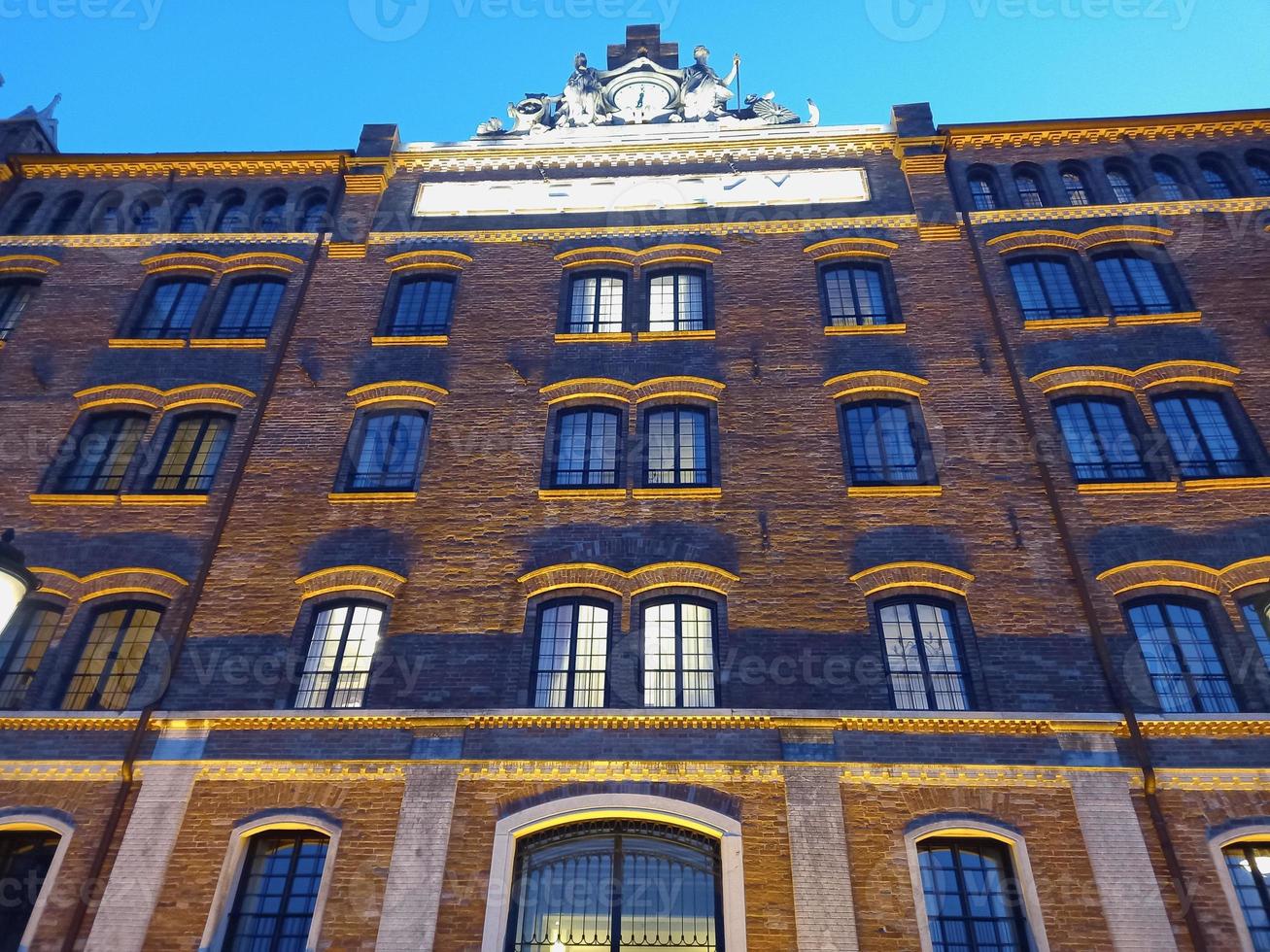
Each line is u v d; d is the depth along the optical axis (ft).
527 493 52.34
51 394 58.75
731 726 42.73
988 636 45.70
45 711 44.37
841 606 47.01
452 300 63.00
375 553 50.34
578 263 64.59
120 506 53.01
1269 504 48.88
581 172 71.05
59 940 38.32
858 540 49.34
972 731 42.11
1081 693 43.57
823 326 59.47
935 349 57.62
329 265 65.72
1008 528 49.34
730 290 61.93
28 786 42.45
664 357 58.39
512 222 67.92
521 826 40.55
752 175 69.56
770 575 48.24
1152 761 40.91
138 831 40.86
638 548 49.62
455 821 40.78
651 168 70.85
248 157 72.43
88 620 48.78
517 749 42.55
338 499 52.47
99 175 73.15
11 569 23.53
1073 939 36.83
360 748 42.91
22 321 63.10
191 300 64.90
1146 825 39.45
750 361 57.77
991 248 62.75
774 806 40.65
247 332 62.44
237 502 52.80
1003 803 40.29
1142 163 67.56
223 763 42.65
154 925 38.50
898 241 63.98
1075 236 62.64
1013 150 69.10
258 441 55.67
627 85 78.38
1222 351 55.93
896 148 69.67
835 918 37.37
